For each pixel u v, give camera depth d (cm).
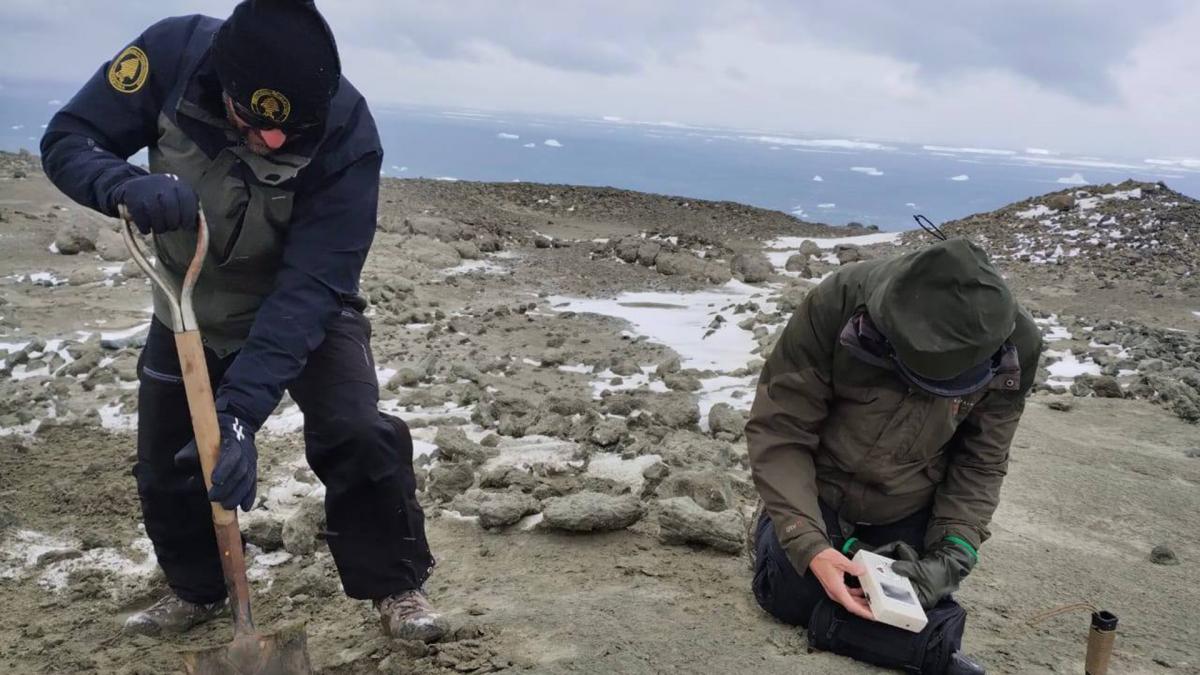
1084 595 371
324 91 254
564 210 1822
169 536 327
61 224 1165
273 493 458
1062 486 487
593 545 397
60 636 346
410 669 301
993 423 307
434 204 1686
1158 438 577
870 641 295
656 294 1073
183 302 252
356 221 281
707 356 746
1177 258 1274
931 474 317
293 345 271
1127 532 438
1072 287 1134
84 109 274
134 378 640
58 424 557
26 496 467
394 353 726
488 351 747
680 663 296
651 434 529
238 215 277
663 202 1942
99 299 866
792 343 306
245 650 262
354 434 293
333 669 310
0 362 672
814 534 299
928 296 262
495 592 357
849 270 300
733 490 451
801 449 311
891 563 296
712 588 355
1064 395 673
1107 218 1473
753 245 1595
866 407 301
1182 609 362
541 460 491
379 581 312
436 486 455
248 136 267
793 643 310
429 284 1045
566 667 294
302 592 376
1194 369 734
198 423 254
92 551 418
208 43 273
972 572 388
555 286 1101
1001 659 316
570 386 645
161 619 342
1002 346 285
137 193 246
